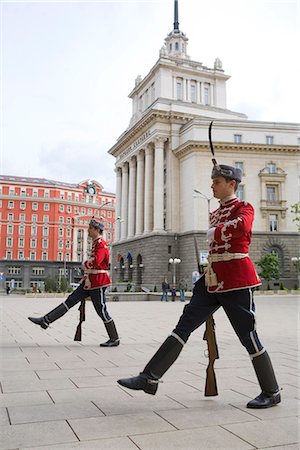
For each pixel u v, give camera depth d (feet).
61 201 301.22
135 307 77.71
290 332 35.17
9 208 288.51
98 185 324.39
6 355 21.89
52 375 17.08
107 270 25.49
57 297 117.19
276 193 155.43
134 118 191.21
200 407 12.87
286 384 16.05
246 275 13.12
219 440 10.11
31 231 291.58
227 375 17.70
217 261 13.30
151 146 171.63
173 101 169.37
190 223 153.69
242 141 156.35
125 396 14.01
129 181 191.42
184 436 10.36
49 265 288.71
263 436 10.39
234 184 14.20
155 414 12.10
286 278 148.36
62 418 11.63
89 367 18.75
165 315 55.26
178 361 20.77
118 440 10.05
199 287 13.78
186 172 159.02
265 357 13.05
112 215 329.11
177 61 189.26
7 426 10.94
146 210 168.35
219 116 175.83
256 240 151.64
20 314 52.60
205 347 25.48
